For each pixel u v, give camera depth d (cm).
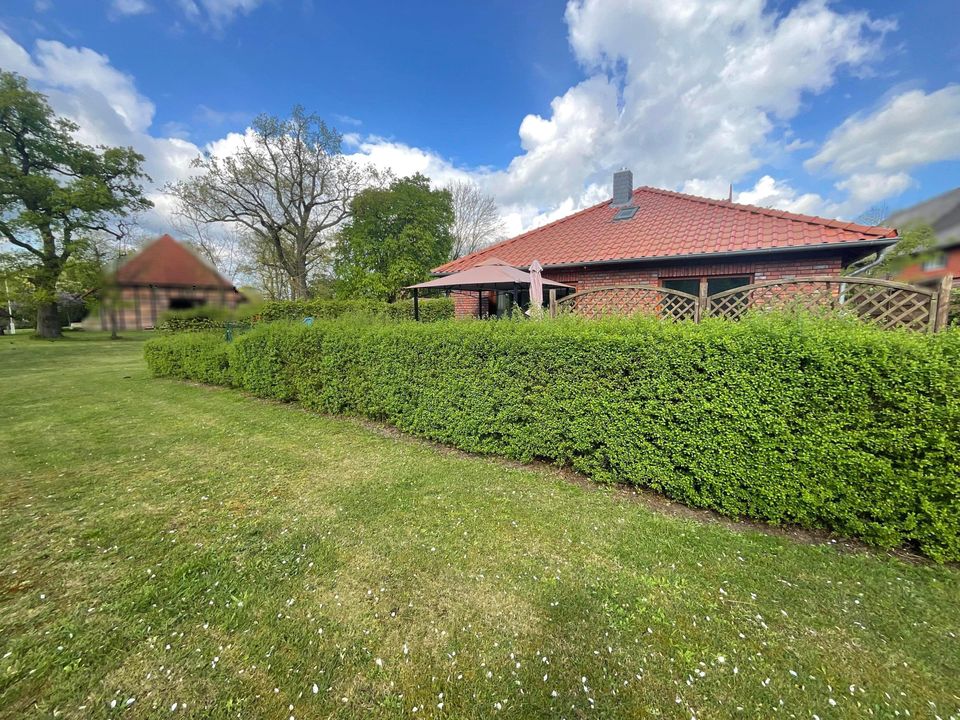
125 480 407
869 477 270
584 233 1221
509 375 430
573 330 394
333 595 238
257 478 409
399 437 537
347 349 609
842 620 213
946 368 245
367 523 319
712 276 927
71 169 2384
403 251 2730
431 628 213
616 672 186
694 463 329
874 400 267
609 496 360
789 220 931
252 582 249
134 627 213
